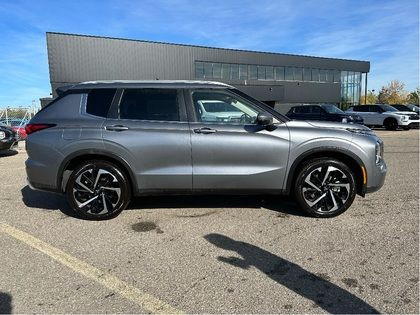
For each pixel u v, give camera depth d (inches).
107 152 190.1
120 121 192.4
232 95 195.5
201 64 1641.2
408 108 993.5
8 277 137.1
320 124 198.1
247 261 149.1
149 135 189.9
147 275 138.5
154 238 173.0
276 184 194.5
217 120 193.9
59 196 246.1
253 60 1756.9
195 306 118.6
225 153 190.4
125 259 151.8
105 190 195.3
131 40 1477.6
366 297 122.8
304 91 1921.8
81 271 141.6
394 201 229.1
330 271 140.3
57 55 1371.8
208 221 194.7
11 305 119.2
